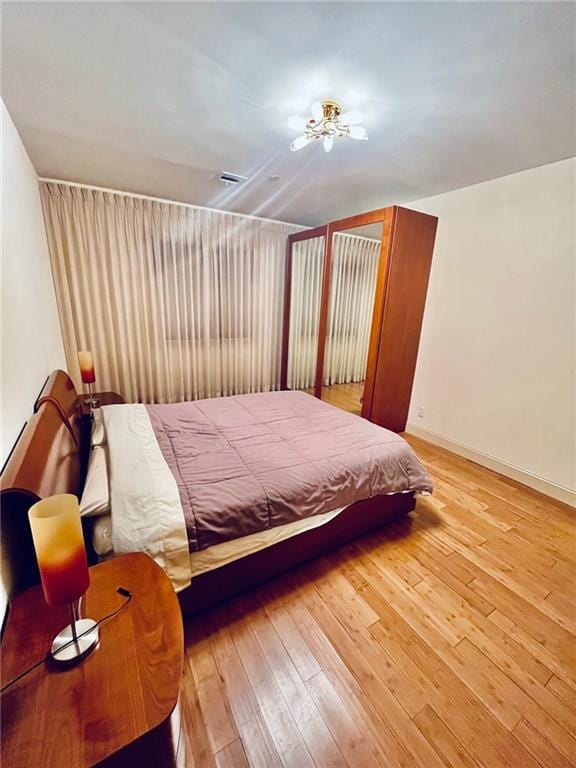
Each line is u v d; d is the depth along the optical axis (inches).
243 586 59.1
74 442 61.1
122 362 134.1
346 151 85.7
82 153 88.3
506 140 78.9
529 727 43.4
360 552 73.0
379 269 110.7
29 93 62.3
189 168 98.5
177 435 78.0
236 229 147.3
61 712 25.0
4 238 51.4
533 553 74.9
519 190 98.0
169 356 144.6
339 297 136.9
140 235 126.4
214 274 146.7
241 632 53.9
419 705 45.3
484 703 45.9
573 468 93.3
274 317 169.9
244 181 108.7
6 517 33.4
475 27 45.9
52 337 94.1
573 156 86.0
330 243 133.6
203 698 44.8
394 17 44.6
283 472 64.1
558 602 62.6
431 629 56.2
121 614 33.0
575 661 52.2
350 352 136.8
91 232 117.8
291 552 63.8
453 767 39.3
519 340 102.6
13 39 49.3
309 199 126.5
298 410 99.7
